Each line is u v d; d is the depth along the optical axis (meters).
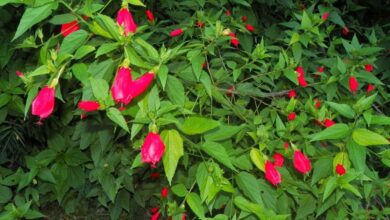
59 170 1.12
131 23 0.52
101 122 0.91
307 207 0.76
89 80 0.53
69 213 1.36
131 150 1.07
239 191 0.75
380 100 1.03
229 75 0.85
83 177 1.16
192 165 0.87
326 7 1.07
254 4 1.32
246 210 0.63
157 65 0.52
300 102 0.85
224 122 0.79
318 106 0.81
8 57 0.96
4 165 1.33
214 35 0.69
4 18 0.97
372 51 0.78
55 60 0.52
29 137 1.25
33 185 1.17
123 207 1.21
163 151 0.51
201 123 0.53
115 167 1.15
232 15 1.12
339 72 0.80
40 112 0.50
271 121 0.81
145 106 0.54
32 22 0.49
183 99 0.57
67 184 1.15
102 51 0.49
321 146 0.79
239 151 0.68
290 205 0.81
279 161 0.72
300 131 0.71
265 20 1.34
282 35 1.21
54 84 0.51
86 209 1.45
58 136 1.13
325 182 0.72
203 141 0.67
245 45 1.04
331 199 0.74
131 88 0.50
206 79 0.63
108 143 1.01
